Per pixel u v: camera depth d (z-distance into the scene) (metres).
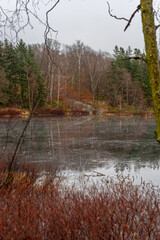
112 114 42.41
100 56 63.53
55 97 44.28
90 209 2.45
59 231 2.07
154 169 8.41
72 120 29.97
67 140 15.20
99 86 53.53
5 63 30.83
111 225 2.16
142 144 13.79
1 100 31.05
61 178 6.25
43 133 18.22
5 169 4.66
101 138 16.06
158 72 1.45
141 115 41.09
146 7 1.49
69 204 2.62
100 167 8.71
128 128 21.67
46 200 2.92
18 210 2.31
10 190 3.56
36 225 2.09
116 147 12.92
